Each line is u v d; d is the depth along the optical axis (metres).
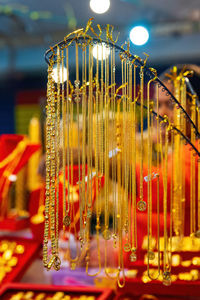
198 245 1.07
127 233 0.74
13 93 4.34
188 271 1.01
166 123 0.79
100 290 1.09
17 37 3.83
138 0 2.81
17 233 1.50
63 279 1.23
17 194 1.60
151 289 1.00
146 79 0.75
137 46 1.63
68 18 3.20
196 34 3.59
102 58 0.72
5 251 1.31
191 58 3.73
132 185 0.77
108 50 0.72
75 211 0.87
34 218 1.28
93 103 0.84
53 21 3.36
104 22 3.21
